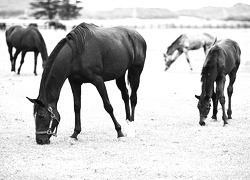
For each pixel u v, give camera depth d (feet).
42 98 34.65
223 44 46.65
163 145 36.40
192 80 77.66
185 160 31.91
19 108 52.90
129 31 40.81
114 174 28.71
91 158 32.48
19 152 34.04
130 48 39.60
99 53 36.37
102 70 36.96
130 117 40.57
